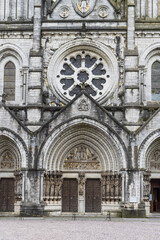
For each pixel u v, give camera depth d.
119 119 60.00
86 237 35.41
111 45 62.72
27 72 62.50
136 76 59.97
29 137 57.69
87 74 63.59
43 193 57.38
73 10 63.78
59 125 57.69
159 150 60.59
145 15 64.31
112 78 62.59
